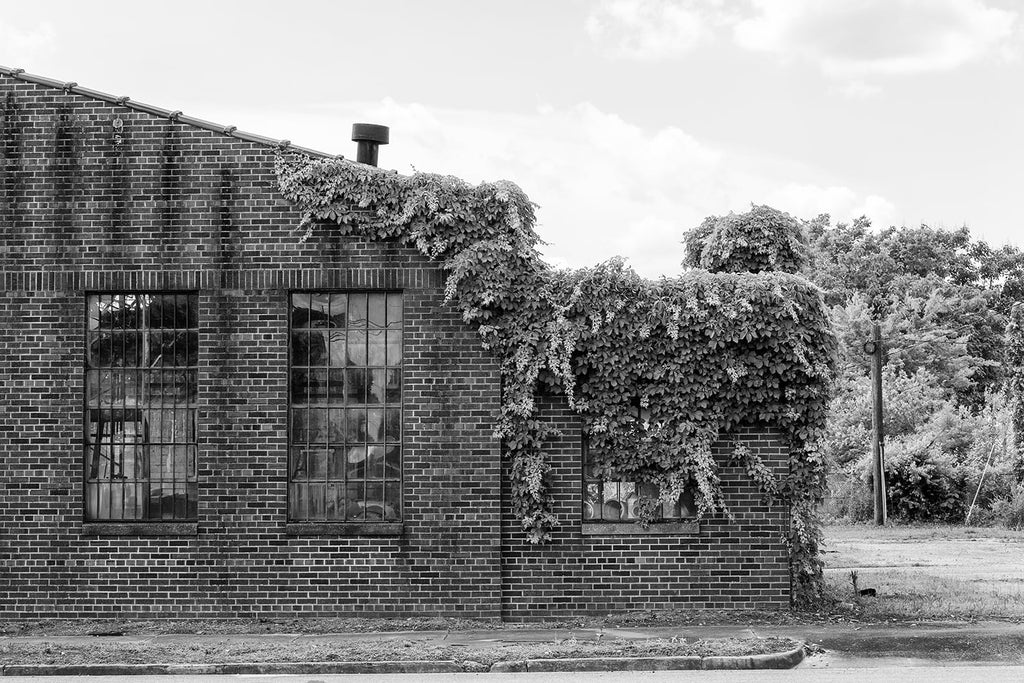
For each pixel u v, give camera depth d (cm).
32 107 1748
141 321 1747
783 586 1709
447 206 1716
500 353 1708
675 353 1719
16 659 1395
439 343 1714
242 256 1728
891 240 6950
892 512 4119
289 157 1734
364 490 1723
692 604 1709
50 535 1719
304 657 1387
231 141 1738
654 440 1717
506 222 1723
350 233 1725
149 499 1733
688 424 1703
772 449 1725
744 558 1714
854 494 4266
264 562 1706
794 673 1284
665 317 1711
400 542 1700
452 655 1383
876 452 4059
